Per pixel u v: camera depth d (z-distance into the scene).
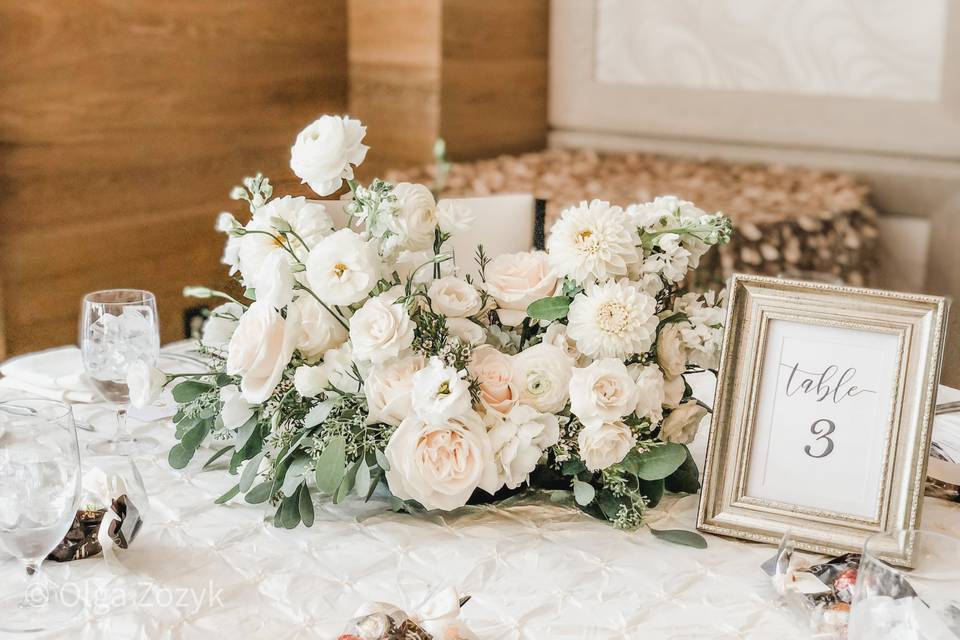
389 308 1.17
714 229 1.28
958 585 0.87
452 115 4.43
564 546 1.17
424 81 4.37
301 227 1.26
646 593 1.07
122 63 3.42
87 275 3.42
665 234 1.28
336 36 4.43
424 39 4.33
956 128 3.96
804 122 4.29
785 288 1.21
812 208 3.80
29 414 1.01
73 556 1.10
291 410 1.24
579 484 1.22
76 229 3.35
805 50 4.24
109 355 1.40
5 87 3.06
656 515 1.26
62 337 3.36
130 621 0.99
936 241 4.09
